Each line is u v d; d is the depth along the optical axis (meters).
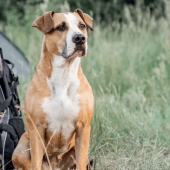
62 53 4.64
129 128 6.43
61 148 5.04
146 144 5.82
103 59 10.34
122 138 6.20
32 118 4.68
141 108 6.98
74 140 5.11
